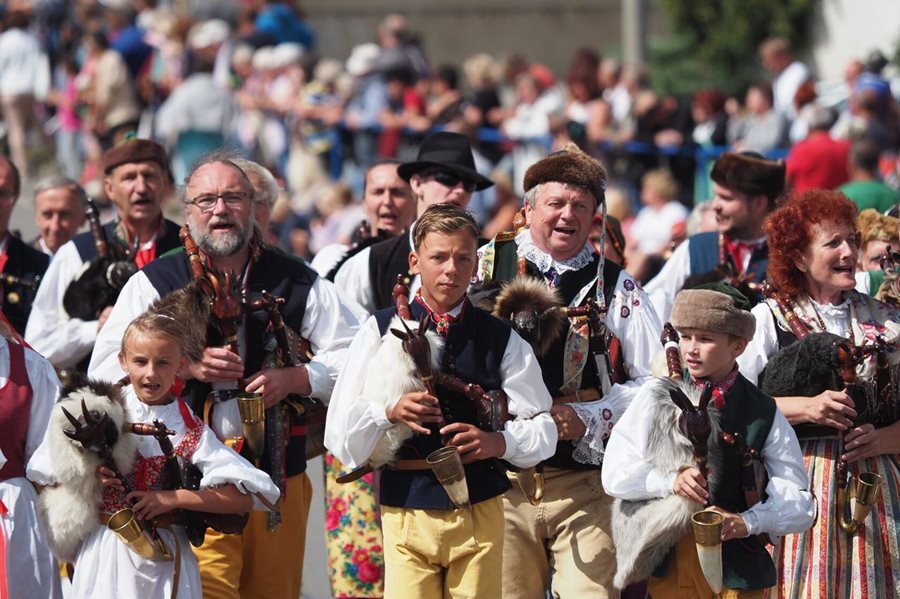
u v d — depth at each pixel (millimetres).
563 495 16156
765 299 16578
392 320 15008
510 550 16203
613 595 16141
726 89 57969
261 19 46906
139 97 43000
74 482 14398
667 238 33156
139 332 14734
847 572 15672
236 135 42438
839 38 57312
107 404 14375
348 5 67938
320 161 42281
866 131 32281
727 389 14539
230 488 14781
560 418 15688
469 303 15125
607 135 38875
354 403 14797
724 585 14438
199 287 15594
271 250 16797
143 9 50594
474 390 14773
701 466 14188
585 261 16250
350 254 20062
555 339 15883
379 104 42500
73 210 22016
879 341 15438
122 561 14578
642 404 14531
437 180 19188
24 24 42719
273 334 15969
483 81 41781
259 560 16406
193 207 16000
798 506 14258
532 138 40188
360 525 19406
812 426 15758
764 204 19984
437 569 15109
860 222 18672
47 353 18344
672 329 14867
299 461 16703
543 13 69125
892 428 15664
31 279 20297
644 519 14375
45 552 15508
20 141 42406
